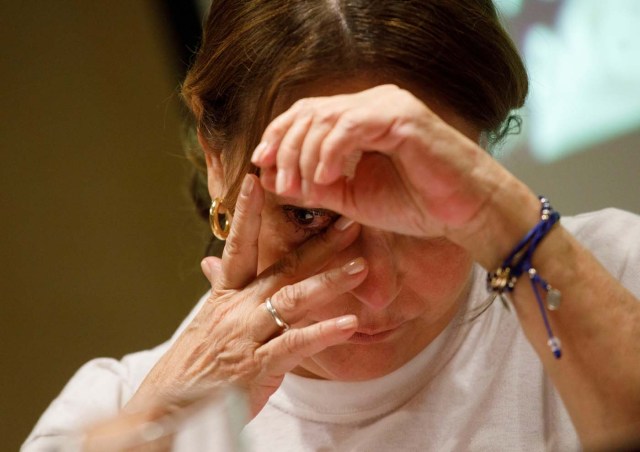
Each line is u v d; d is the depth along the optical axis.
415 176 2.27
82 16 6.64
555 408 3.00
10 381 6.88
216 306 2.79
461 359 3.11
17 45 6.61
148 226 6.92
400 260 2.67
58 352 6.93
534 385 3.04
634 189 5.26
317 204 2.44
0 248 6.80
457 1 2.60
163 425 1.68
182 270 6.97
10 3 6.55
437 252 2.69
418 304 2.78
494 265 2.41
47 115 6.72
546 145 5.36
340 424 3.10
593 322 2.36
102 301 6.95
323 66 2.52
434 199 2.31
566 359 2.39
